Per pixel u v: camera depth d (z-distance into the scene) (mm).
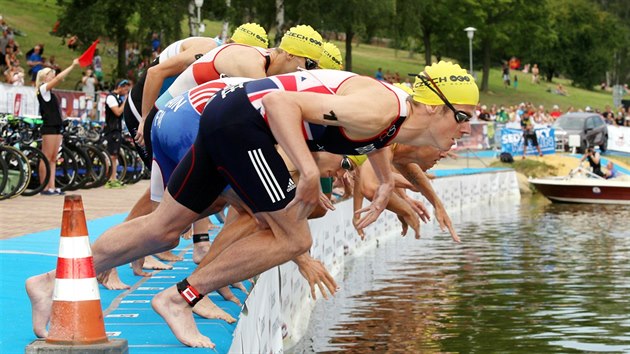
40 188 19219
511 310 11891
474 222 25828
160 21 47625
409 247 19438
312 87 5945
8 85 21562
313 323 11086
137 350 6234
